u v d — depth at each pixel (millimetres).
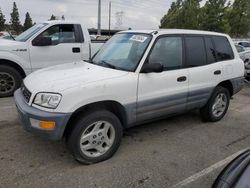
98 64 4234
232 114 5992
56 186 3092
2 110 5566
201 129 4980
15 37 7406
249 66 9539
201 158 3877
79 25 7418
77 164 3559
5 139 4199
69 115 3230
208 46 4941
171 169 3545
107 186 3129
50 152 3848
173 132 4785
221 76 5082
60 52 7090
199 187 3201
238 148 4258
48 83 3396
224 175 2455
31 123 3273
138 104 3865
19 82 6711
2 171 3340
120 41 4504
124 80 3664
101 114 3463
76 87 3285
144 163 3658
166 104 4223
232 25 32875
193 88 4582
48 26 6891
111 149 3686
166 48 4223
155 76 3994
